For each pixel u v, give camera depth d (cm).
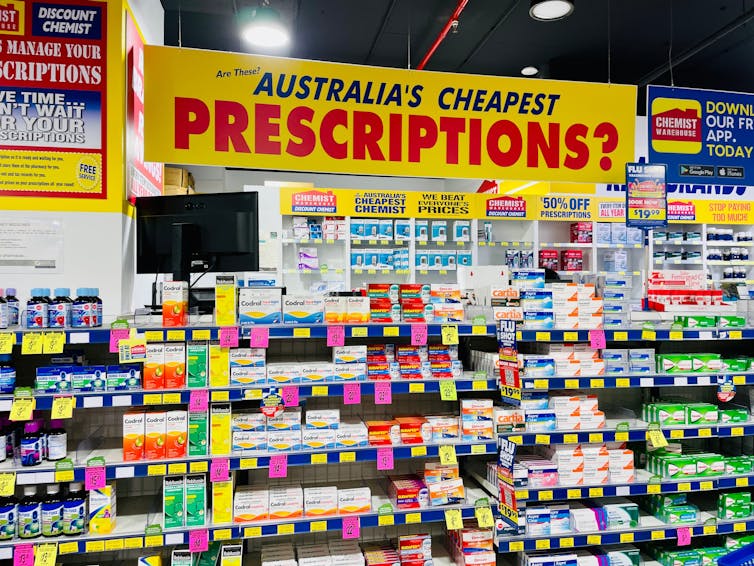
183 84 344
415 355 304
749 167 442
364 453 286
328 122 364
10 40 330
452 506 298
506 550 303
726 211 733
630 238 730
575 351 322
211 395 269
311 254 696
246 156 352
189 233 324
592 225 727
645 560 342
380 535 333
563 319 313
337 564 285
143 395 263
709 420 337
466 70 845
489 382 303
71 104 336
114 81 340
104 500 263
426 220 737
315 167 362
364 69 369
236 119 351
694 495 371
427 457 346
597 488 315
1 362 272
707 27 698
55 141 333
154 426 268
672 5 641
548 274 501
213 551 287
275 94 356
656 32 714
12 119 329
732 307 362
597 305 317
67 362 274
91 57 338
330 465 331
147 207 331
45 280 331
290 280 715
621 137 412
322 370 288
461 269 385
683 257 740
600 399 372
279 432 282
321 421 287
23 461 258
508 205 711
